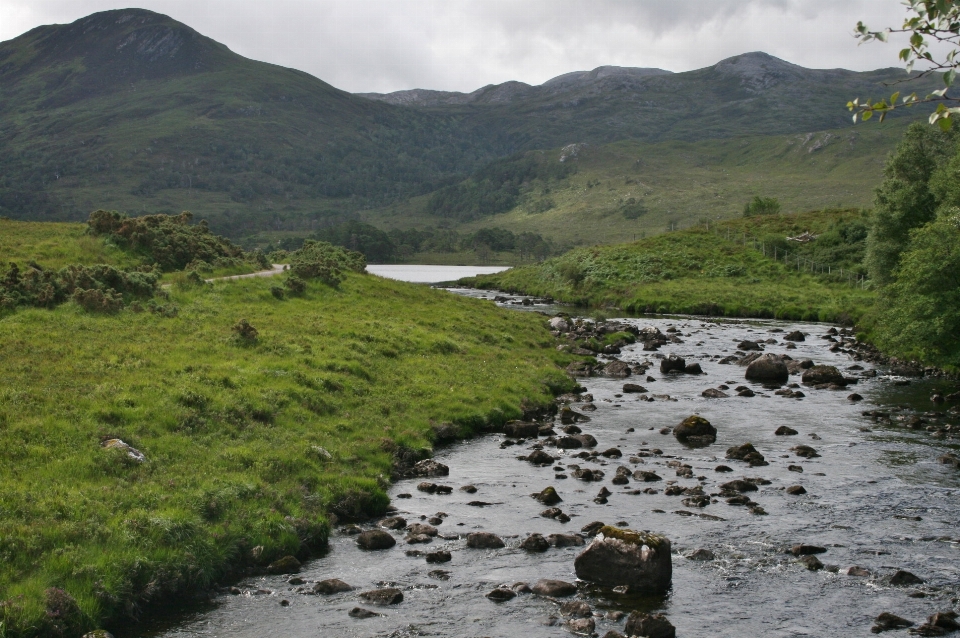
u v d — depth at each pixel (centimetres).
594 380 4403
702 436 3009
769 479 2447
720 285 10069
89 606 1391
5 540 1480
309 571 1708
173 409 2367
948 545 1889
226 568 1673
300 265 5494
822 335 6719
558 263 13012
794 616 1516
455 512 2111
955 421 3312
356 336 4038
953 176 5466
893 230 6419
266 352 3384
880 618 1490
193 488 1900
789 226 12462
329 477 2184
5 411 2112
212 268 5312
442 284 15062
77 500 1705
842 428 3192
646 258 11538
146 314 3716
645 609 1540
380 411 2945
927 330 4131
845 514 2114
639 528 1986
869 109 960
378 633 1422
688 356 5447
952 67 923
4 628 1258
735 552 1836
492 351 4553
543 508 2142
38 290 3634
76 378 2547
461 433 2977
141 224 5241
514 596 1594
